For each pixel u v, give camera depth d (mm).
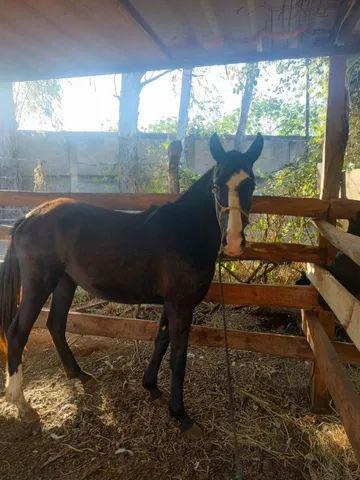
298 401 2496
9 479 1840
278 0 1639
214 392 2543
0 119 7031
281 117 9719
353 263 2178
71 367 2658
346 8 1646
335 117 2281
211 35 2016
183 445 2055
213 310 3988
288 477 1863
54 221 2359
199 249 2148
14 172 7129
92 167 8023
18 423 2238
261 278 4078
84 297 4270
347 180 3014
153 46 2156
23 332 2350
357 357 2418
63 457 1972
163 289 2215
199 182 2275
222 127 9422
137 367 2861
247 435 2139
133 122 5754
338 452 2023
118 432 2158
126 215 2383
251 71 6449
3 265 2477
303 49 2123
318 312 2508
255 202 2438
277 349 2570
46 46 2186
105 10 1755
